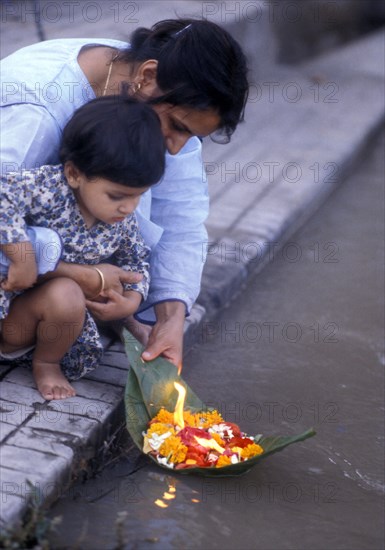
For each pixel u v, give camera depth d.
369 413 3.68
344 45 10.27
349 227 5.80
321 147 6.79
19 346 3.25
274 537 2.80
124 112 2.89
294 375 3.96
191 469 2.96
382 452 3.40
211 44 2.86
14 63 3.18
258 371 3.97
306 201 5.82
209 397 3.72
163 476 3.03
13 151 3.02
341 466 3.27
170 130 3.03
